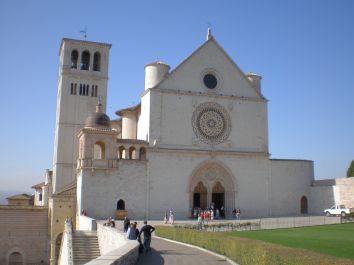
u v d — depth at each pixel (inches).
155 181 2381.9
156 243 1333.7
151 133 2427.4
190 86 2566.4
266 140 2696.9
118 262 606.2
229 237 1017.5
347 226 1793.8
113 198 2278.5
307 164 2802.7
